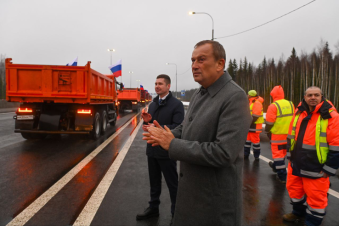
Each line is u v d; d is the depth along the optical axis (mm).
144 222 2779
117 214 2959
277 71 51719
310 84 39875
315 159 2572
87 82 6926
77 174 4480
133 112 23188
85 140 8047
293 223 2814
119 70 12461
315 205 2613
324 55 34719
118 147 6988
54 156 5812
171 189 2807
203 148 1281
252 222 2826
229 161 1258
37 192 3611
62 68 6812
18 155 5836
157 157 2736
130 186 3912
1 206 3127
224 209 1374
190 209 1434
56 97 6836
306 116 2688
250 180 4305
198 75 1450
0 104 22484
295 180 2863
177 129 1913
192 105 1615
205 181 1388
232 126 1273
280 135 4184
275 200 3451
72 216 2889
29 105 7230
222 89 1398
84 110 7293
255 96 5879
